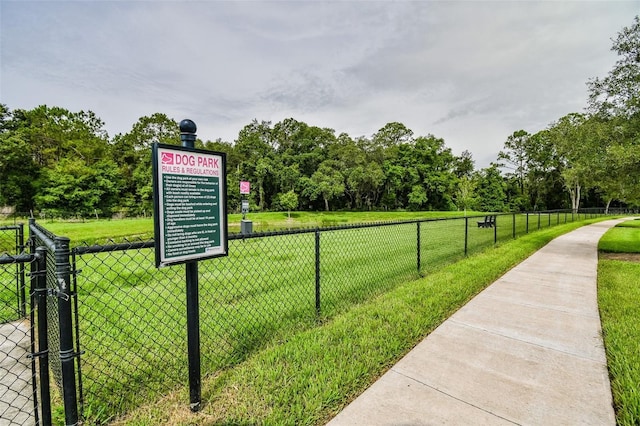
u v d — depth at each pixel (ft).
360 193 162.20
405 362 8.07
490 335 9.75
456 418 5.94
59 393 6.57
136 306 12.39
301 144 152.46
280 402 6.36
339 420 5.89
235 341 9.37
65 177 112.47
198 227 5.98
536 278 16.99
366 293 14.38
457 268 18.42
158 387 6.95
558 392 6.79
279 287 15.48
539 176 159.43
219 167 6.34
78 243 38.34
